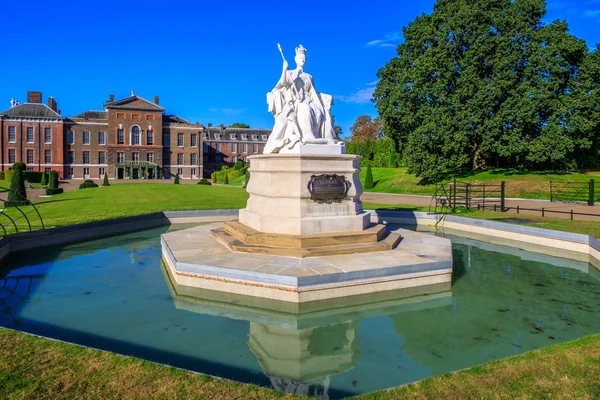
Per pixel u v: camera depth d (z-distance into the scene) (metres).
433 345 5.62
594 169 40.81
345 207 9.69
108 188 36.28
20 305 7.02
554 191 28.69
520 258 11.16
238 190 36.00
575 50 32.03
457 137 33.62
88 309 6.83
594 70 31.98
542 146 32.09
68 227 12.79
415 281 7.89
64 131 73.88
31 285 8.22
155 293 7.73
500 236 14.01
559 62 32.53
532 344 5.66
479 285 8.53
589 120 32.97
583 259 11.08
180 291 7.79
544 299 7.64
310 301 7.04
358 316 6.72
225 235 10.20
